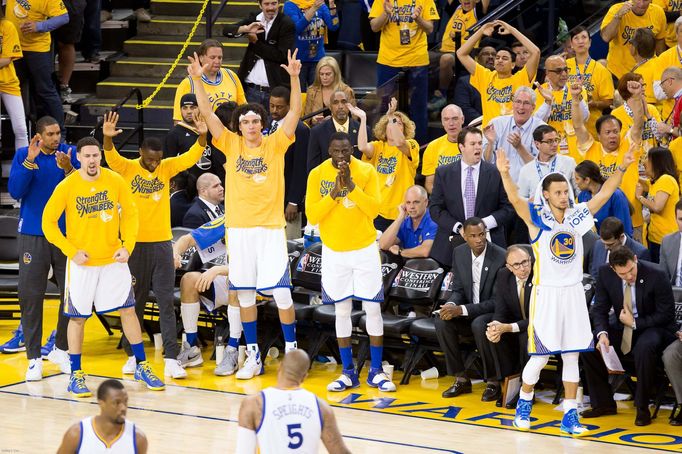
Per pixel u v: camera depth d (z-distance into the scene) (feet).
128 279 94.22
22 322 98.17
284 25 127.44
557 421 86.43
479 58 123.54
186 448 78.54
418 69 121.08
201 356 104.63
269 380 98.37
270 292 98.37
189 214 109.60
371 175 94.22
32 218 97.45
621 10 130.11
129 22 156.46
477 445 79.71
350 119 112.88
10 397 91.91
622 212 98.12
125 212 93.50
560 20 127.54
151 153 96.68
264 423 57.36
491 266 94.38
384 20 132.57
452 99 123.75
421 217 104.47
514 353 91.71
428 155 111.65
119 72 151.12
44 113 136.87
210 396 92.89
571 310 82.79
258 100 128.06
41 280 98.02
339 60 142.00
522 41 116.26
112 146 96.07
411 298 100.32
